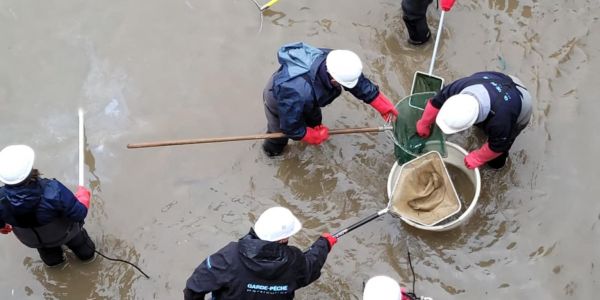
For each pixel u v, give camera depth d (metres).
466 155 4.85
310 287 4.67
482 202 4.94
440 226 4.56
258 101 5.52
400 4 5.92
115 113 5.48
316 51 4.31
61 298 4.71
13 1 6.01
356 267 4.74
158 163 5.21
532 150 5.12
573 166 5.05
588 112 5.28
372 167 5.17
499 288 4.60
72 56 5.76
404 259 4.76
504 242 4.78
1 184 5.12
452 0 4.98
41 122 5.43
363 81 4.49
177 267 4.79
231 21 5.94
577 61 5.54
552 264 4.66
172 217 5.00
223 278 3.63
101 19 5.95
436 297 4.60
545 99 5.36
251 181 5.14
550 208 4.89
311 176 5.15
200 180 5.15
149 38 5.86
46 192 3.91
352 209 5.00
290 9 5.97
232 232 4.93
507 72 5.52
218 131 5.38
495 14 5.81
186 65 5.71
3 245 4.86
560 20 5.75
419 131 4.83
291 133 4.54
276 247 3.60
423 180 4.79
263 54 5.76
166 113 5.47
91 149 5.29
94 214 5.00
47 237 4.18
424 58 5.66
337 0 5.99
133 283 4.73
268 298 3.67
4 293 4.70
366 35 5.80
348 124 5.36
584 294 4.53
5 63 5.72
